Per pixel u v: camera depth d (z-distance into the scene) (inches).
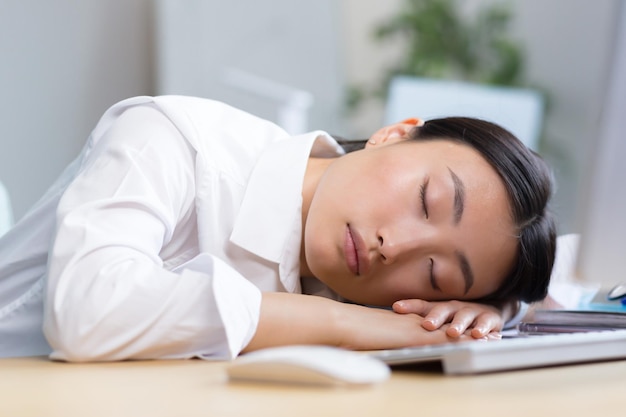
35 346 40.5
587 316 39.6
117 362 29.5
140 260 32.0
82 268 31.5
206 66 136.4
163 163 39.1
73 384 22.8
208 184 41.3
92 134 44.6
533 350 25.0
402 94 146.1
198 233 41.7
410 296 43.4
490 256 43.6
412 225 41.6
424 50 183.3
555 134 183.9
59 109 110.9
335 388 20.8
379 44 191.2
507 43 181.2
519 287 46.4
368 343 35.9
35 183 108.2
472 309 41.3
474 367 23.1
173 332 29.9
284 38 150.9
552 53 184.2
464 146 44.1
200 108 44.6
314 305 34.8
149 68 126.2
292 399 19.2
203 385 21.9
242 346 31.1
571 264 58.0
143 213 35.9
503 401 19.2
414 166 42.6
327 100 157.9
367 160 43.6
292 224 43.0
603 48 177.9
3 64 105.7
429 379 22.9
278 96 150.2
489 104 145.7
